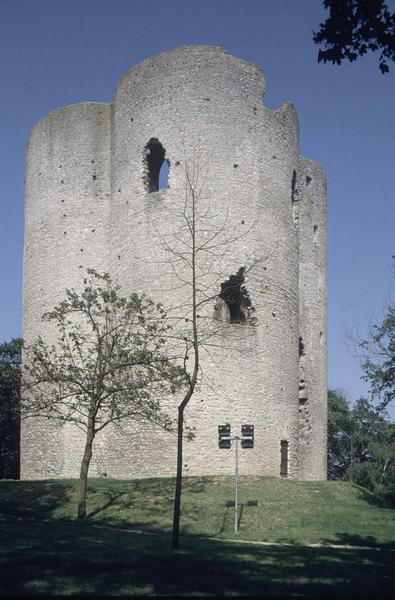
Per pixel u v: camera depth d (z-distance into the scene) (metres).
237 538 19.95
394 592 13.09
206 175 31.33
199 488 25.55
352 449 60.59
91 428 22.78
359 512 22.67
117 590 12.55
